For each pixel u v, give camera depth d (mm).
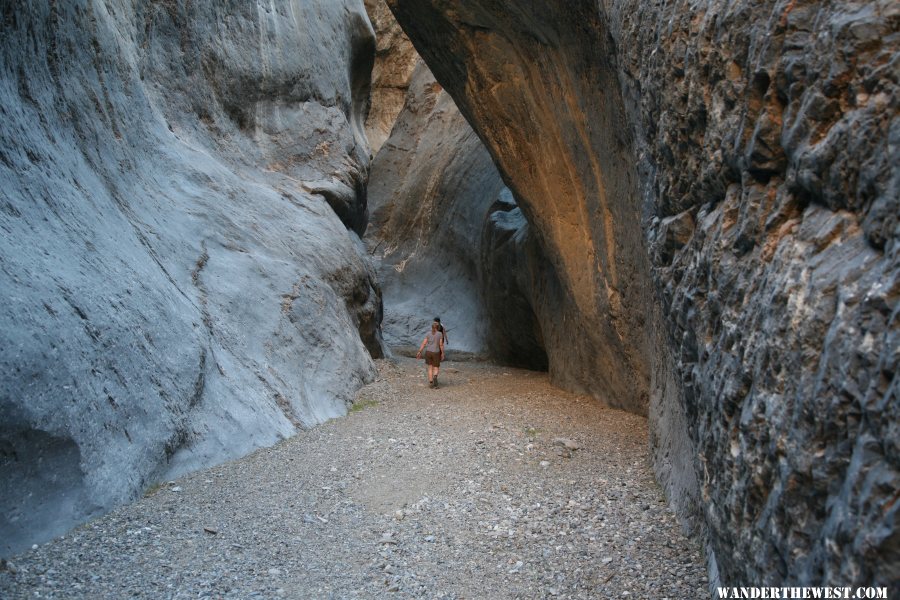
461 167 21359
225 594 3982
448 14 9555
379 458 6914
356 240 14758
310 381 9391
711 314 3242
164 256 8195
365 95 19391
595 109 7594
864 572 1956
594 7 6660
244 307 9016
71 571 4152
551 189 9836
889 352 1934
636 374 8938
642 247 7406
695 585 4152
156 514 5160
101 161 7953
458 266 20453
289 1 14438
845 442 2129
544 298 12641
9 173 5898
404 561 4547
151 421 5996
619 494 5883
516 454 7113
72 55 7777
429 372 12016
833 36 2371
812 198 2602
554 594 4082
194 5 11773
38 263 5551
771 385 2555
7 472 4551
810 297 2348
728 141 3086
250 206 10922
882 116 2148
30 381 4809
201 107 11781
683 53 3574
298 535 4938
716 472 3215
